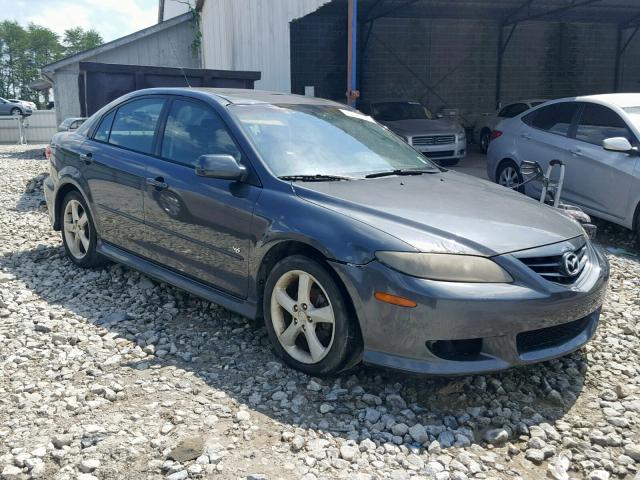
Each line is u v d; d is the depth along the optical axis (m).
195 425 3.04
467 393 3.49
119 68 10.34
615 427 3.19
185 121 4.52
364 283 3.19
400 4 19.22
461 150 14.38
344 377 3.60
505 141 8.93
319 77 21.81
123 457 2.76
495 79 23.05
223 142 4.17
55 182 5.63
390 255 3.16
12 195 9.70
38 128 28.08
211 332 4.24
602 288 3.62
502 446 3.02
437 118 15.38
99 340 4.04
